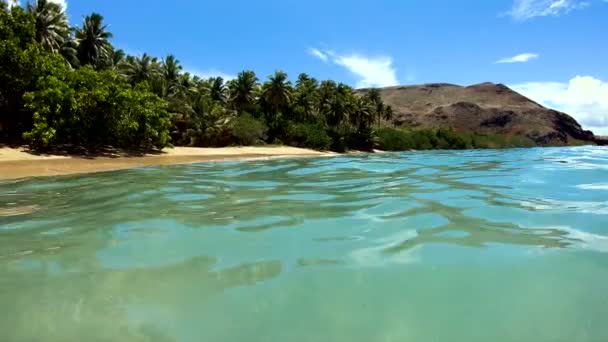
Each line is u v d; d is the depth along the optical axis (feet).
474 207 21.16
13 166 49.52
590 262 12.38
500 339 8.17
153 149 98.53
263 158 88.99
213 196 25.94
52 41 115.44
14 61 72.02
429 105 612.70
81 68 80.79
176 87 162.91
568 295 10.12
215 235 15.64
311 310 9.35
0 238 15.11
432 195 25.66
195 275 11.37
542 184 31.04
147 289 10.41
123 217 18.99
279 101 188.44
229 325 8.66
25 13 78.38
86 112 76.48
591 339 8.16
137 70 148.15
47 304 9.50
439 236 15.33
